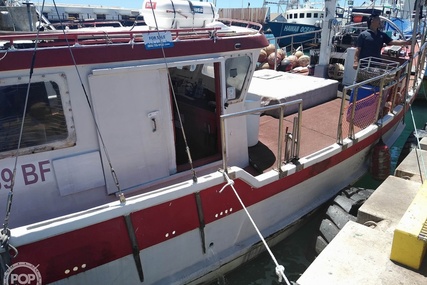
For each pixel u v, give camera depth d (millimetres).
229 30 3934
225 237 3689
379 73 5562
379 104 5305
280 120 3668
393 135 6719
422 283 2863
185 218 3238
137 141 3201
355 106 4777
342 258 3146
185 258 3420
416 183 4465
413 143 6426
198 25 3688
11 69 2525
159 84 3162
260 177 3754
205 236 3482
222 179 3359
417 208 3273
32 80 2631
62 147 2881
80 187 3031
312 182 4453
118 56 2895
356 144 4914
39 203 2910
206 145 4234
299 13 33844
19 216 2854
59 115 2809
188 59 3268
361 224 3809
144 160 3297
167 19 3465
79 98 2848
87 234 2703
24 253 2469
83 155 2979
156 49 3070
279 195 4039
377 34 6750
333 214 4258
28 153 2760
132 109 3092
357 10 15094
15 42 2842
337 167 4789
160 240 3137
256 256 4191
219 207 3465
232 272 4016
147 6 3541
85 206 3117
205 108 4094
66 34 2764
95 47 2822
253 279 4164
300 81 6996
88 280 2838
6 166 2721
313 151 4727
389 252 3199
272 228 4164
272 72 7789
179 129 4566
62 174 2922
